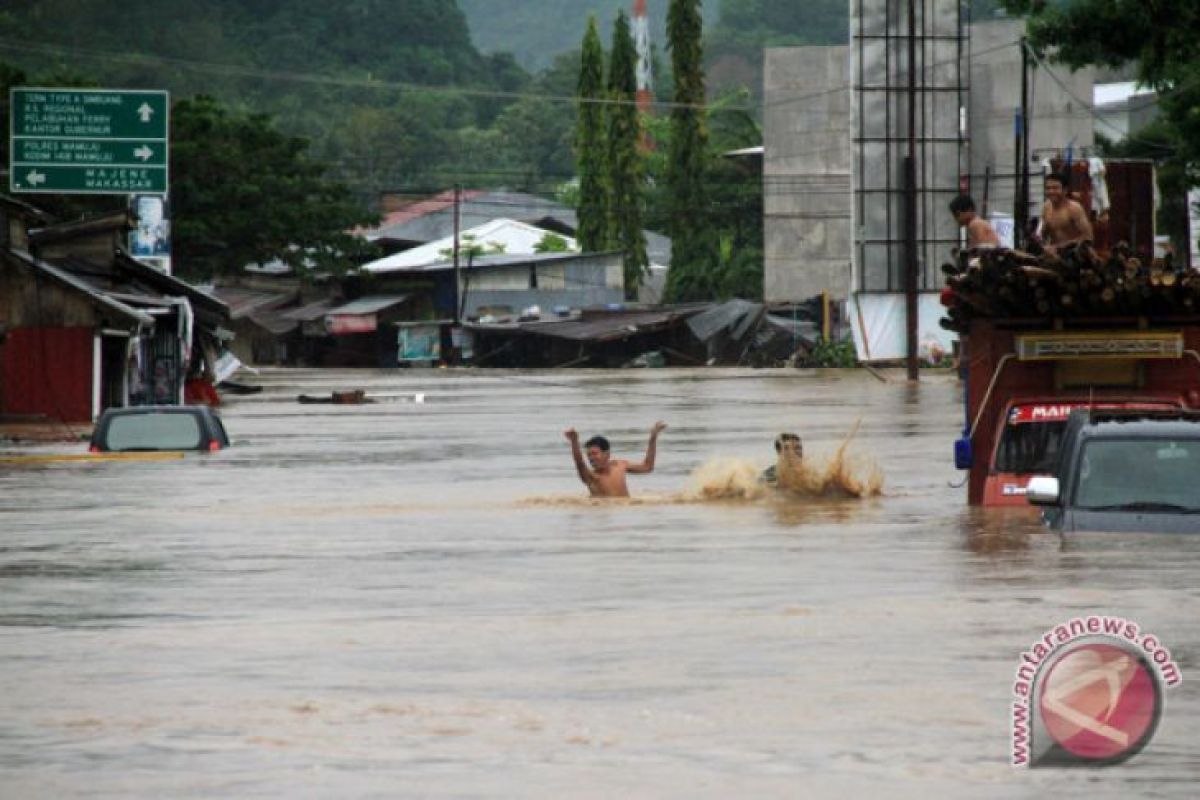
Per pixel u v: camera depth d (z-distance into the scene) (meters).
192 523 43.12
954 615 25.53
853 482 47.47
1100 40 82.12
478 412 103.75
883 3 155.50
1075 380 41.91
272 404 120.19
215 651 24.11
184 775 17.33
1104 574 27.88
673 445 71.94
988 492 41.81
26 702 20.75
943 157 157.00
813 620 25.64
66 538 39.75
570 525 41.12
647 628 25.39
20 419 100.31
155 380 115.31
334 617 27.06
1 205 101.44
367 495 51.28
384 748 18.33
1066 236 44.44
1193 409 37.44
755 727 19.03
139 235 138.25
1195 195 134.38
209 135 190.12
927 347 159.50
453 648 24.03
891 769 17.27
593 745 18.38
